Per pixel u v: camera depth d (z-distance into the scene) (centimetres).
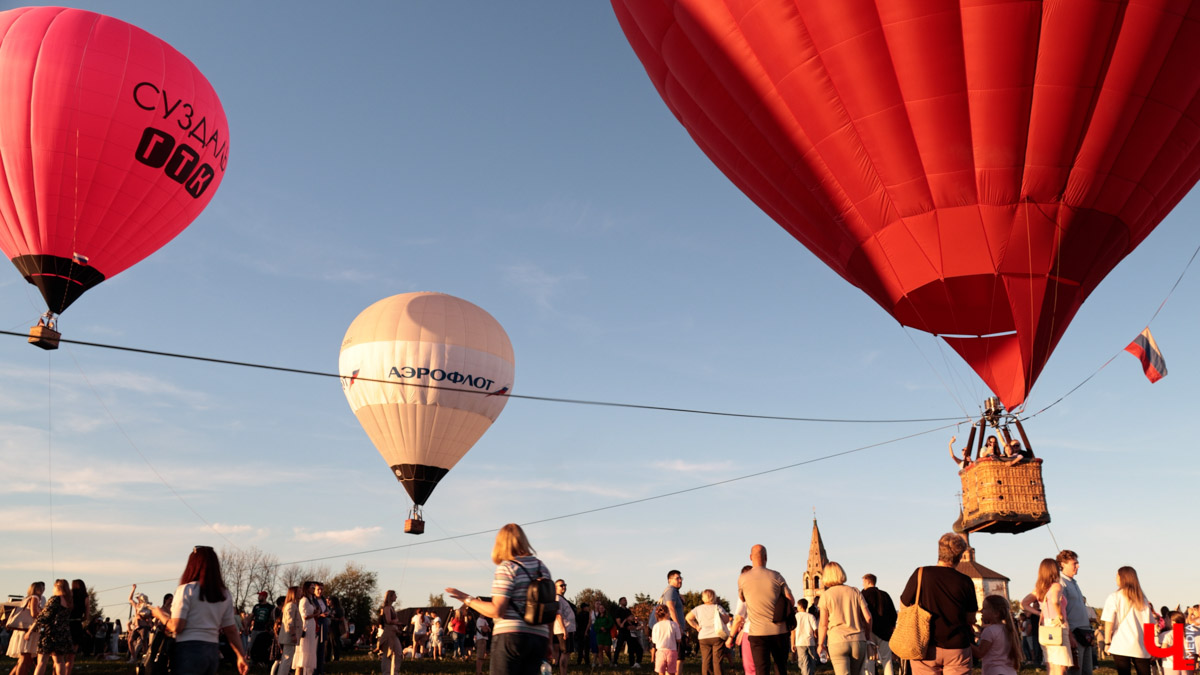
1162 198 1284
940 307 1333
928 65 1206
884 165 1277
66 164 1877
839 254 1417
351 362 2564
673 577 1310
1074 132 1197
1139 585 938
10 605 1634
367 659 2266
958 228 1271
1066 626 855
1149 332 1495
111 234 1958
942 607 716
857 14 1223
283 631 1273
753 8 1301
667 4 1419
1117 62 1164
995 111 1202
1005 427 1354
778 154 1386
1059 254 1256
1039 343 1305
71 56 1898
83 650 2175
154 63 1994
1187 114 1204
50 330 1853
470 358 2559
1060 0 1146
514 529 600
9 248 1938
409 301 2614
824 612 927
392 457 2541
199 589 636
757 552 966
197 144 2061
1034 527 1318
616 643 2033
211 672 634
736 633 1151
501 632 567
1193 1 1137
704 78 1431
